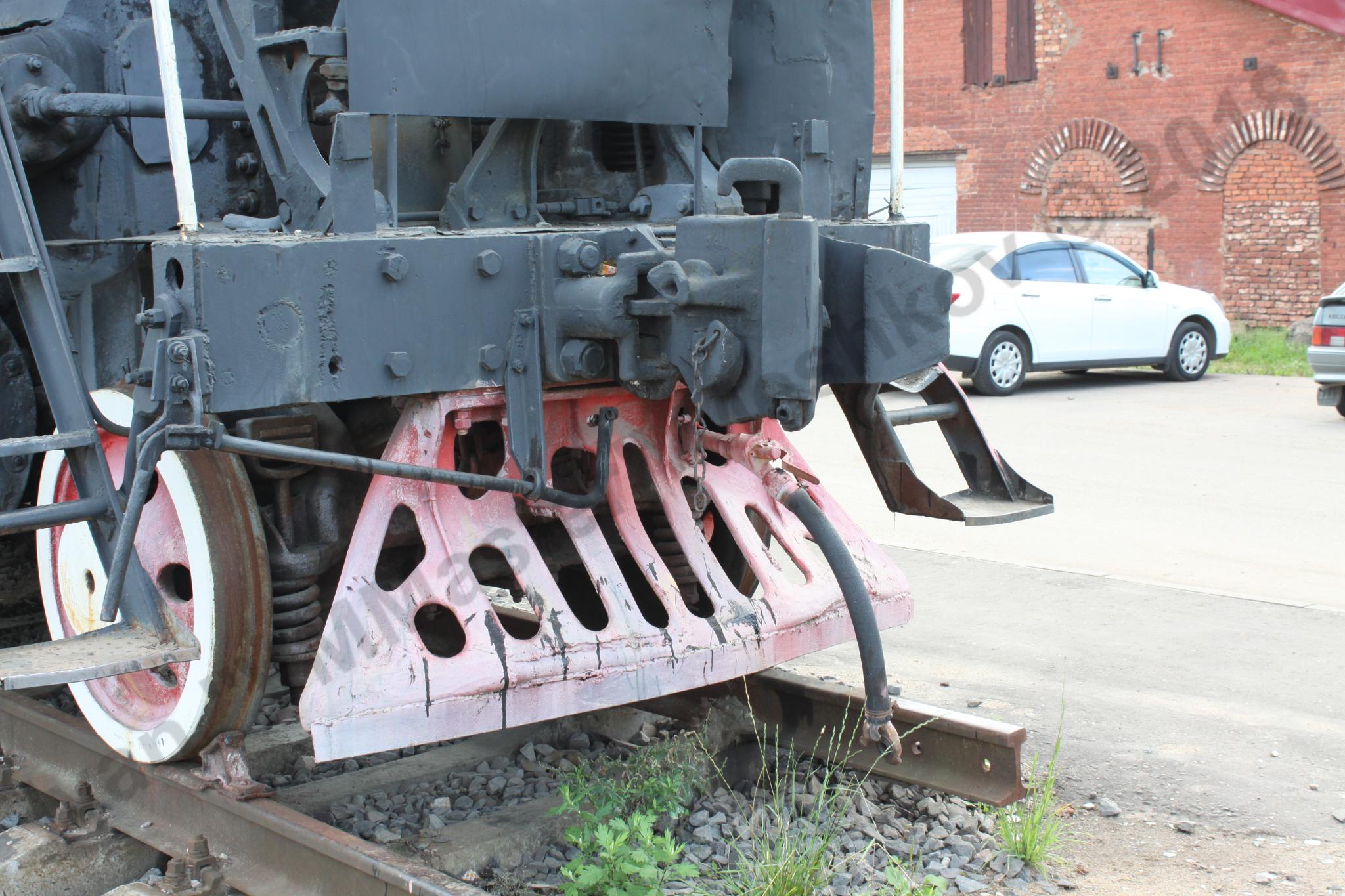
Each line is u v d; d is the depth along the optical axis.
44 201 4.23
